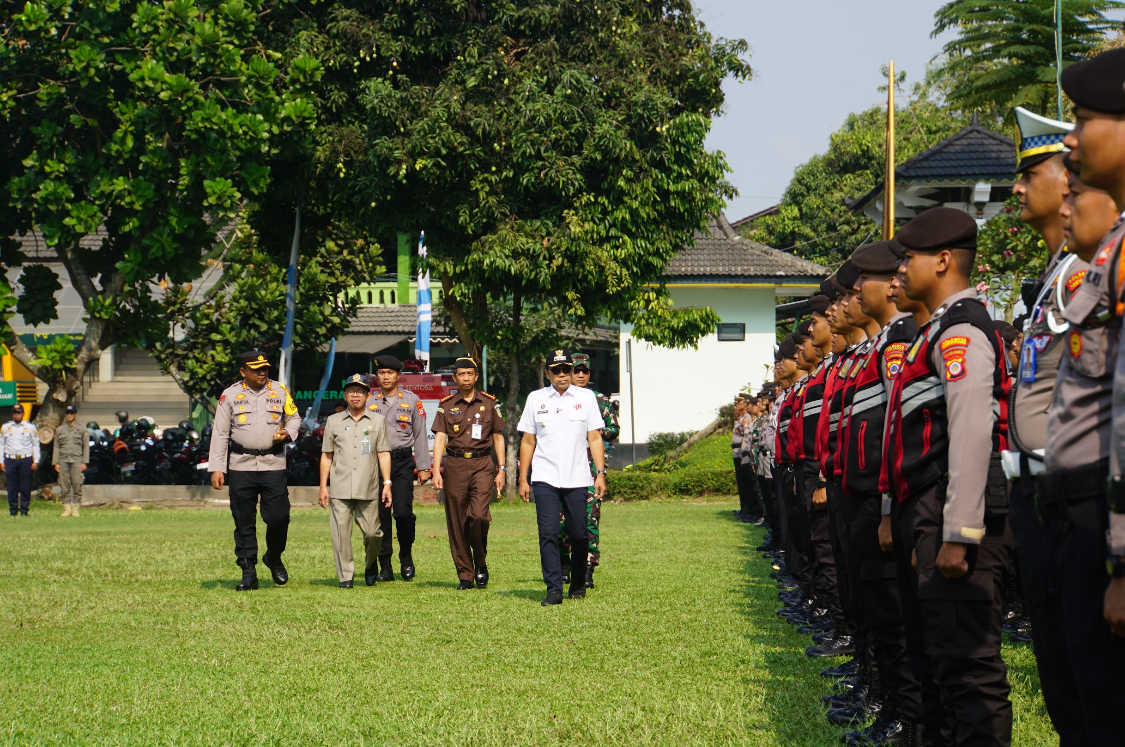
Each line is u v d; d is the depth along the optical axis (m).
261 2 20.42
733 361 31.58
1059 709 3.13
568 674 6.24
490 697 5.69
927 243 4.07
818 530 7.04
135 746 4.79
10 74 20.59
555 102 18.81
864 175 39.00
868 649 5.29
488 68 19.08
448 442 10.07
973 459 3.71
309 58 19.36
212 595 9.43
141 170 20.47
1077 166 2.84
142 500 23.02
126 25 20.39
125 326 22.81
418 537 15.40
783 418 9.27
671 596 9.24
